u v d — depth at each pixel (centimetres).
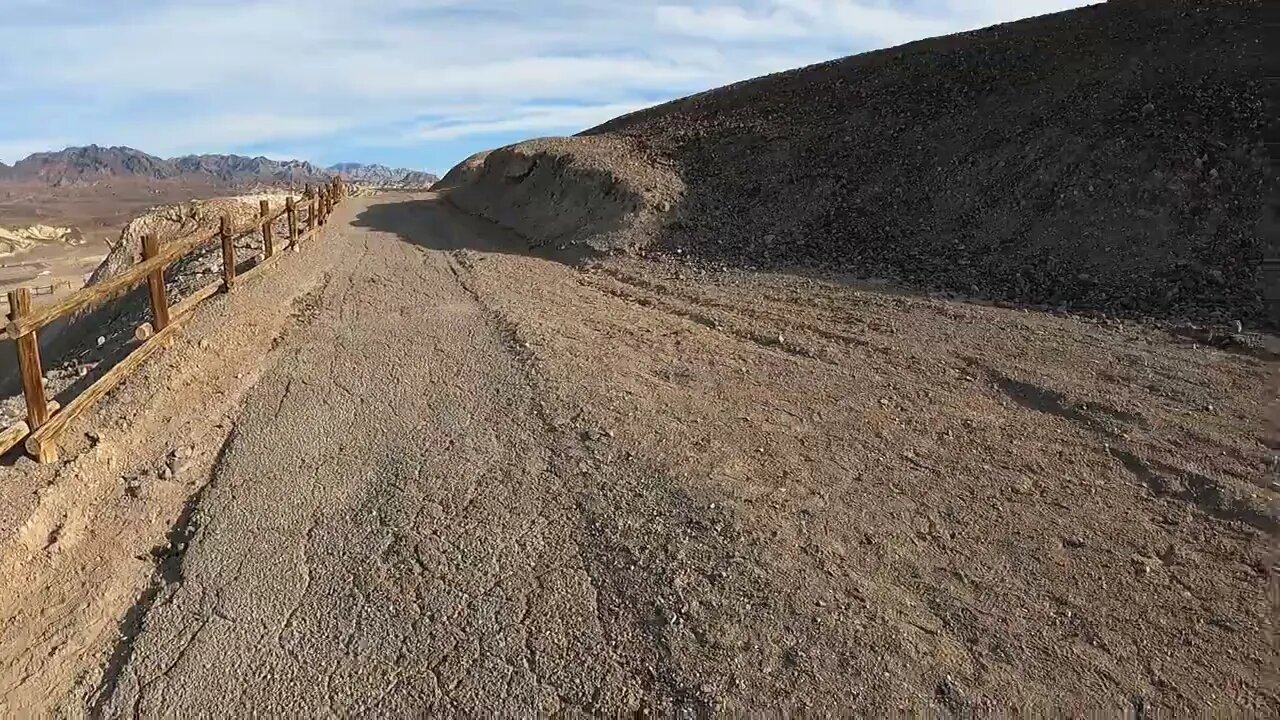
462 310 986
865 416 587
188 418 642
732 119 1947
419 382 708
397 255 1483
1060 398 597
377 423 618
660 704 323
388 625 382
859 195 1392
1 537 451
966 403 606
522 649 359
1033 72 1555
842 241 1261
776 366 718
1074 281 949
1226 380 621
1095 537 418
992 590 377
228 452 579
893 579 388
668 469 506
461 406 644
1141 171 1112
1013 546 412
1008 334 779
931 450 526
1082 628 349
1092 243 1027
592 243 1481
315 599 406
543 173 2061
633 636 361
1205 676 319
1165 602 364
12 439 508
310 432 605
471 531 454
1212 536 414
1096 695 311
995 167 1285
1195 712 301
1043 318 834
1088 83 1412
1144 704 306
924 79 1759
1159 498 454
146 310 1066
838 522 439
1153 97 1273
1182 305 835
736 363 730
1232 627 346
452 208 2531
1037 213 1141
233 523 481
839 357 735
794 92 2014
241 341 822
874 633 350
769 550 412
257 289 1027
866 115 1677
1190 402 579
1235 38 1381
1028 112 1401
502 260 1453
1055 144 1252
